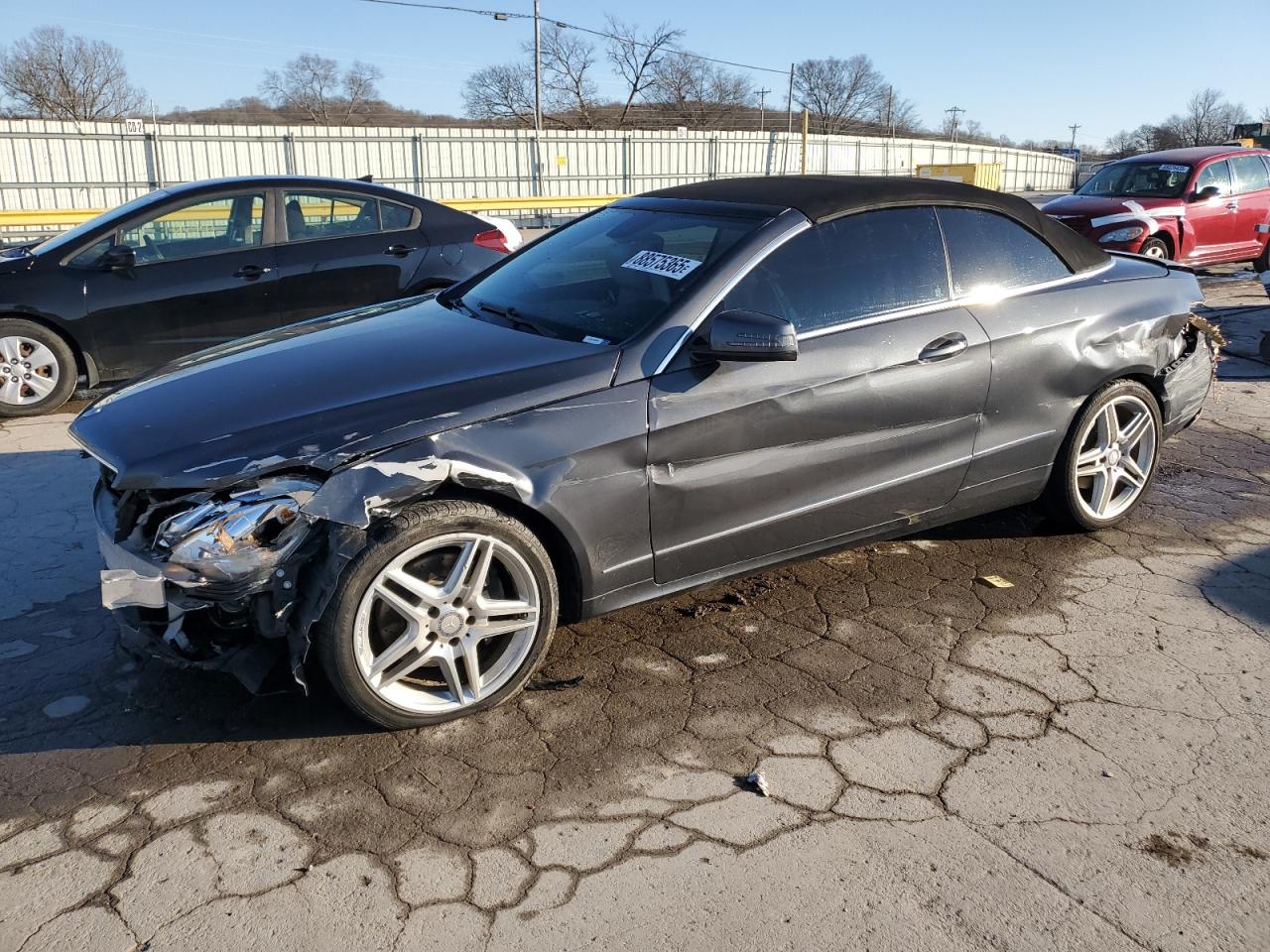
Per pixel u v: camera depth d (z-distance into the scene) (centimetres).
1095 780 283
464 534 291
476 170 2903
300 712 312
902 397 362
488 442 291
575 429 303
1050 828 263
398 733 302
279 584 271
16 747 292
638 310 338
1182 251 1192
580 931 227
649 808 269
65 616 371
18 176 2406
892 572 419
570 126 6600
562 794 274
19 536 446
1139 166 1266
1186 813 270
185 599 269
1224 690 330
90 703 315
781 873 246
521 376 307
